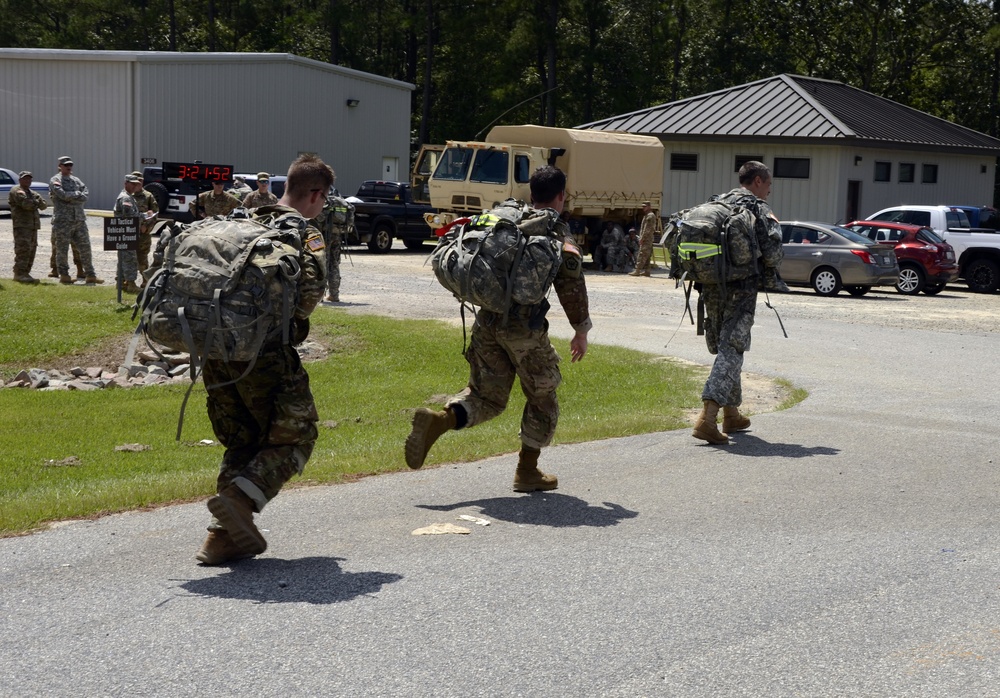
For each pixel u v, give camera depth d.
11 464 8.59
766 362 12.85
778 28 55.84
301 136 43.47
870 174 36.34
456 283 5.84
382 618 4.50
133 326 15.66
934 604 4.77
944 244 25.61
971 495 6.66
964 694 3.88
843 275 23.67
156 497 6.39
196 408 11.65
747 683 3.94
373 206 30.81
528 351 6.01
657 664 4.09
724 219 7.95
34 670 3.97
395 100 48.25
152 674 3.95
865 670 4.07
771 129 35.31
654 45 52.69
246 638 4.28
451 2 55.88
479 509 6.20
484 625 4.45
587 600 4.75
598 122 38.19
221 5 63.00
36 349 14.71
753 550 5.50
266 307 4.79
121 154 39.19
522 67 55.09
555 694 3.83
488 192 27.14
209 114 40.34
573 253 5.96
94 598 4.70
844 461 7.54
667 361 12.99
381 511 6.14
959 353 13.97
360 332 15.05
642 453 7.78
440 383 12.70
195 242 4.88
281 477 5.03
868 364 12.78
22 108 40.38
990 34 50.81
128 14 61.88
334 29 58.34
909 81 55.78
